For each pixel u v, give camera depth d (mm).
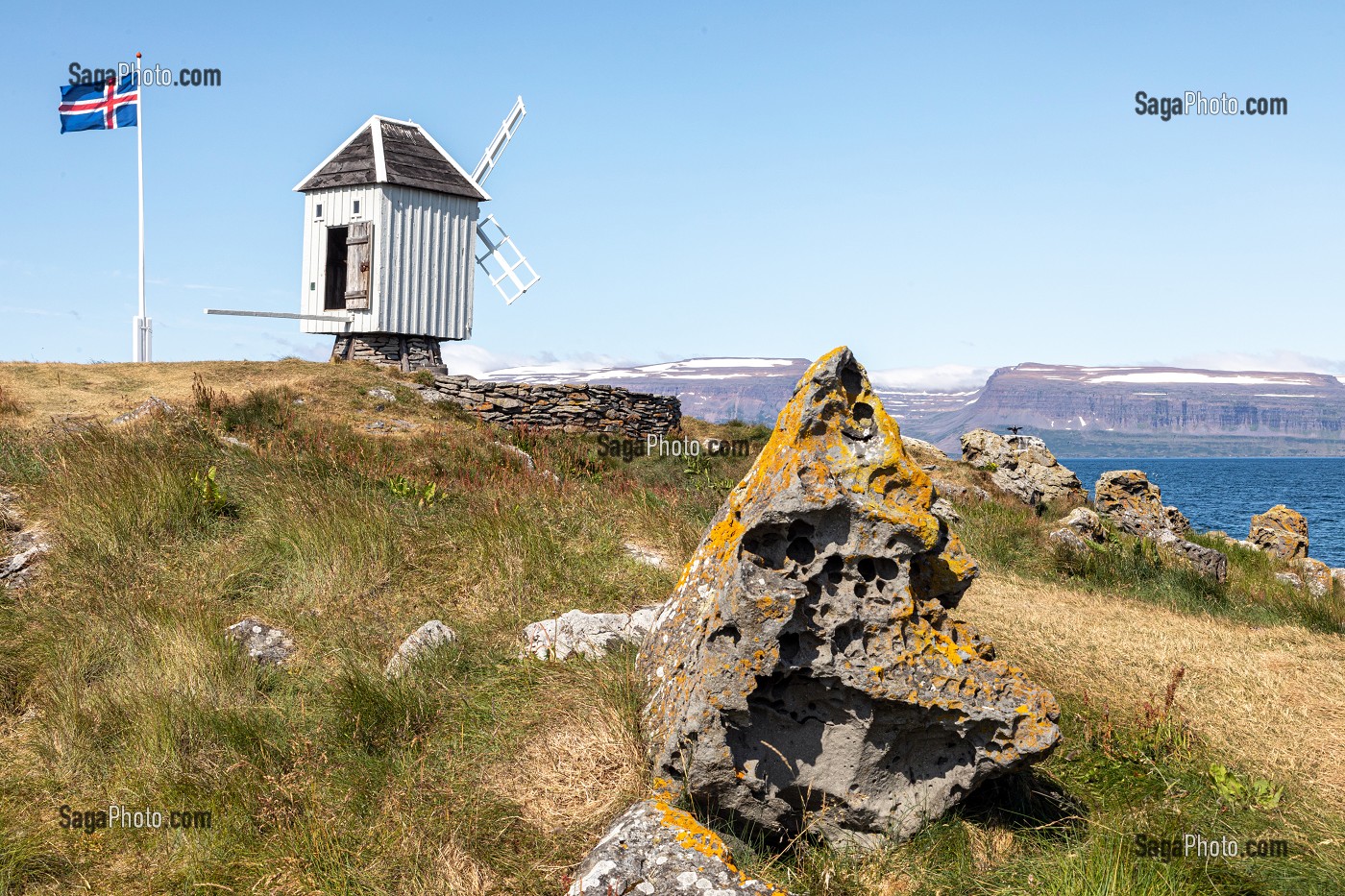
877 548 5340
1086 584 13773
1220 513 85188
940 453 24125
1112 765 6555
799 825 5516
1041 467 24344
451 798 5488
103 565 8914
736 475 19156
